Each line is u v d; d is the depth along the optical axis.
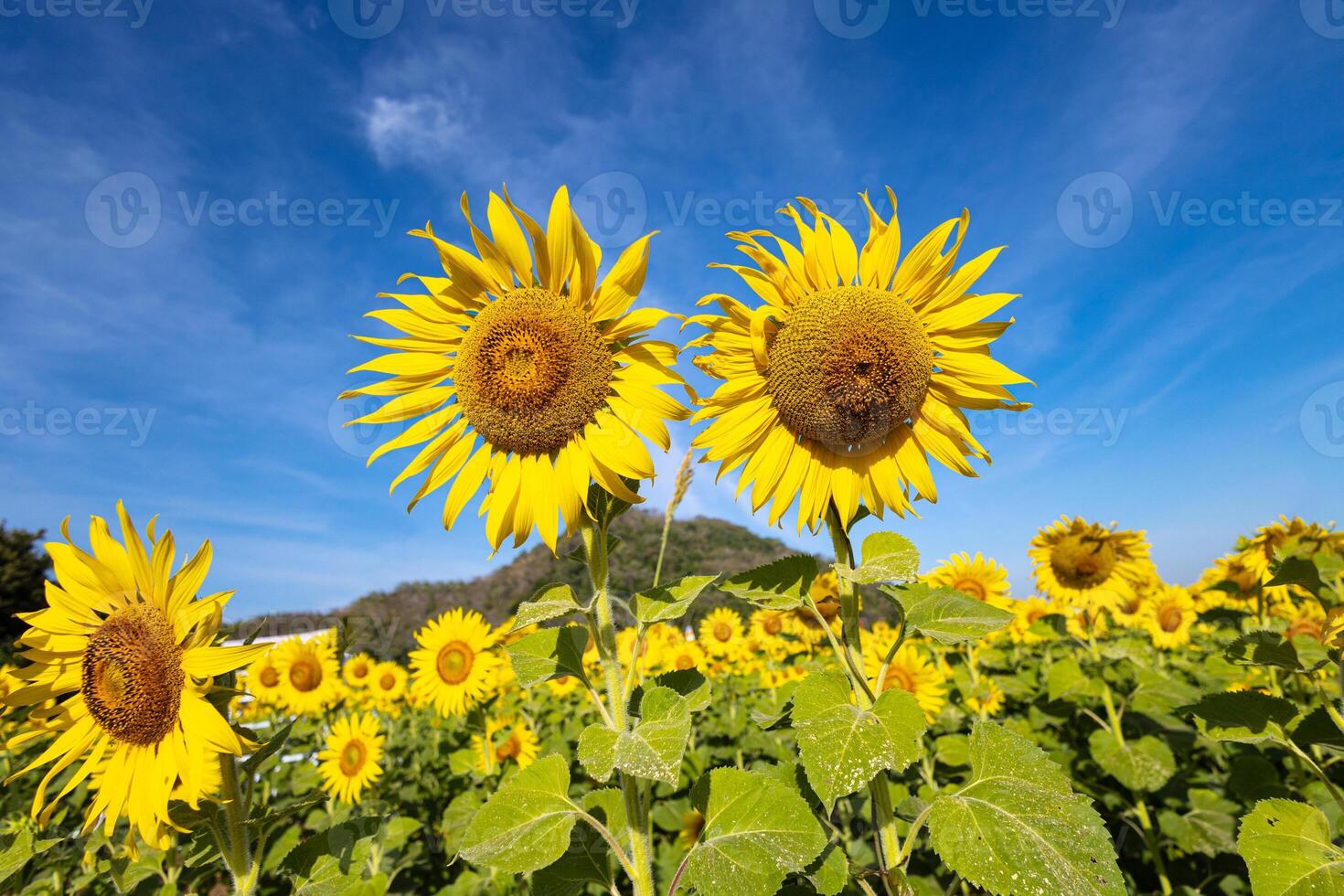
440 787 1.31
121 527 0.53
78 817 1.00
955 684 1.19
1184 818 0.86
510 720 1.31
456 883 0.87
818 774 0.39
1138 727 0.98
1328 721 0.56
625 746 0.38
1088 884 0.35
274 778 1.22
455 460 0.52
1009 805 0.39
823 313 0.49
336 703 1.45
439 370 0.53
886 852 0.43
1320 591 0.61
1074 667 0.98
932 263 0.50
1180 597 1.39
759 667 1.84
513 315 0.48
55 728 0.52
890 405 0.48
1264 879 0.47
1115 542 1.15
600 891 0.84
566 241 0.49
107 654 0.51
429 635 1.30
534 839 0.40
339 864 0.51
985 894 0.71
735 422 0.51
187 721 0.48
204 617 0.51
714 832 0.42
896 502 0.49
